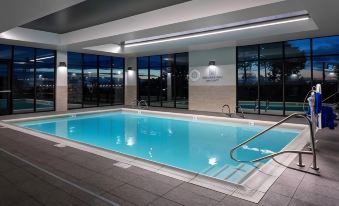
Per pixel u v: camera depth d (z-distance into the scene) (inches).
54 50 420.2
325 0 178.1
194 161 188.5
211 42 355.9
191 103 445.7
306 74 343.0
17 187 112.2
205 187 112.4
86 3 231.9
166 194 105.4
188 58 446.9
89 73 493.0
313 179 122.2
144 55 507.5
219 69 408.8
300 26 283.6
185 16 227.3
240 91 397.4
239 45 381.1
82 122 365.1
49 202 98.5
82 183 116.6
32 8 183.5
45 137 215.9
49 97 427.8
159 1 225.3
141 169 135.6
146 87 529.7
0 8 185.0
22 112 398.0
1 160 150.6
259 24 297.0
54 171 132.2
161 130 309.6
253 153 207.2
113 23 293.4
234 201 99.2
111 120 383.2
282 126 291.9
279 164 144.6
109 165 141.9
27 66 393.1
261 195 104.5
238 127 316.2
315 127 181.2
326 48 326.0
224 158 194.5
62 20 292.4
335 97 334.0
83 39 336.2
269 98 426.0
